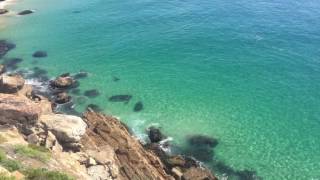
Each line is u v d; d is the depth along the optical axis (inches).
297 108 2620.6
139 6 4463.6
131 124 2546.8
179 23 3924.7
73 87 2972.4
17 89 2377.0
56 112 2669.8
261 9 4079.7
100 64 3316.9
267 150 2288.4
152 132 2417.6
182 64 3218.5
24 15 4441.4
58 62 3388.3
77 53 3521.2
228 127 2490.2
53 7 4653.1
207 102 2738.7
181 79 3019.2
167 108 2701.8
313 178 2089.1
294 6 4094.5
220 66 3142.2
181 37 3634.4
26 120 1798.7
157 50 3457.2
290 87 2827.3
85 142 1918.1
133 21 4077.3
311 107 2618.1
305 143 2326.5
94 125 2223.2
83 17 4293.8
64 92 2901.1
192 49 3420.3
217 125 2512.3
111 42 3671.3
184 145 2352.4
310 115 2549.2
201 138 2404.0
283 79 2918.3
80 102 2787.9
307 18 3782.0
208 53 3336.6
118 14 4296.3
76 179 1465.3
